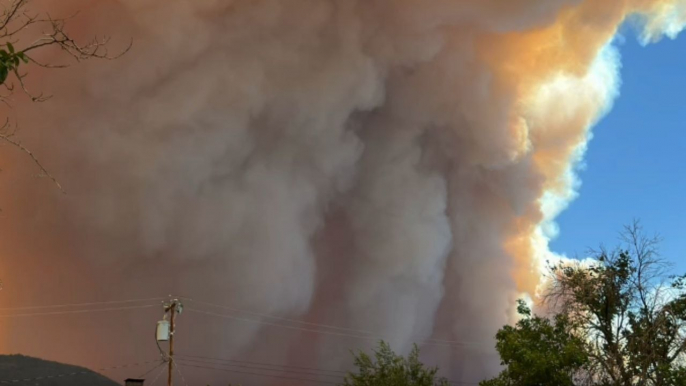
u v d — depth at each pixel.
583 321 23.05
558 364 21.52
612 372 21.72
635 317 22.72
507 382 22.95
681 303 22.12
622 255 23.30
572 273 23.72
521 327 23.94
